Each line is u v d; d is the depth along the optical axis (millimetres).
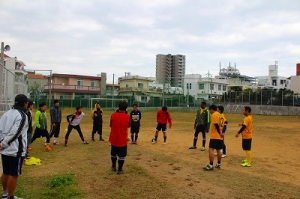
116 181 6875
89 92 66375
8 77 15352
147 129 20391
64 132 17062
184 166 8578
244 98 53781
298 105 47000
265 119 37156
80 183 6680
